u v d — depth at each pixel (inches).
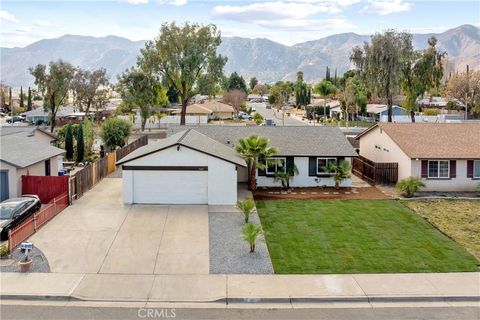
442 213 1109.1
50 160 1373.0
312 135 1449.3
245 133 1498.5
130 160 1139.3
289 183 1379.2
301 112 4832.7
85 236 913.5
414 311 639.8
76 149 1854.1
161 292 686.5
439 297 674.8
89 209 1101.7
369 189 1354.6
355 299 671.1
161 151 1141.7
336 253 853.8
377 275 753.0
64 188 1157.1
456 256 839.7
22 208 981.2
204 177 1152.8
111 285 706.8
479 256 840.3
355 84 4109.3
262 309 642.8
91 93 3725.4
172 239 904.3
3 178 1140.5
